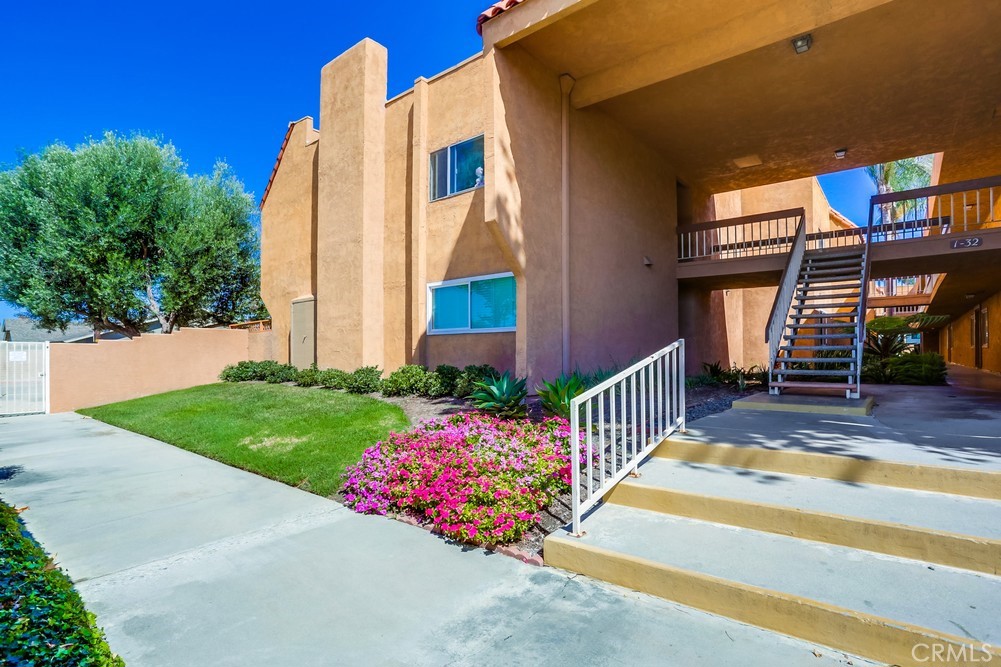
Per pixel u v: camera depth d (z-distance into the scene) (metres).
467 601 3.20
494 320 10.12
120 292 15.77
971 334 18.91
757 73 9.50
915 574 2.95
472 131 10.59
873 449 4.51
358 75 12.86
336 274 13.27
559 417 6.85
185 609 3.17
